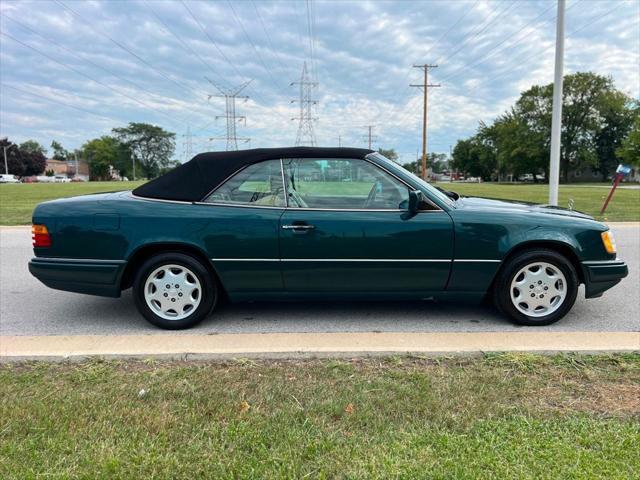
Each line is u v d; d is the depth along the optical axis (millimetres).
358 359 3486
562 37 12570
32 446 2408
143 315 4371
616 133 76812
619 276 4336
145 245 4195
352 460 2289
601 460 2285
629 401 2855
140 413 2717
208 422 2629
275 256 4172
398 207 4238
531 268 4324
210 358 3516
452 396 2896
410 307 4992
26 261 7828
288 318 4664
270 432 2523
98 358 3496
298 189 4285
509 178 103875
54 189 41500
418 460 2287
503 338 3928
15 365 3428
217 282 4383
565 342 3805
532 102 76812
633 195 25359
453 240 4156
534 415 2697
